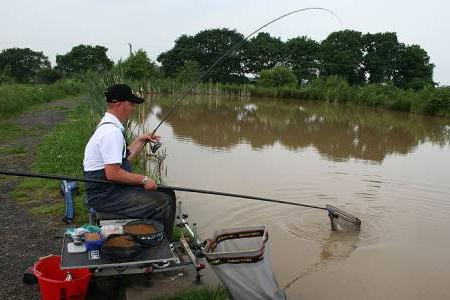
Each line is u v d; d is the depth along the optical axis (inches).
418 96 1087.6
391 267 197.3
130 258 134.9
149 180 153.6
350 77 2201.0
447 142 593.6
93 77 445.4
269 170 370.0
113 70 410.9
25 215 221.5
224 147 478.0
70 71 2923.2
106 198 154.3
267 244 145.1
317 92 1592.0
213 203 270.1
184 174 343.9
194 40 2455.7
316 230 237.1
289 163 402.6
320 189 316.5
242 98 1609.3
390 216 264.5
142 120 606.9
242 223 241.4
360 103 1360.7
